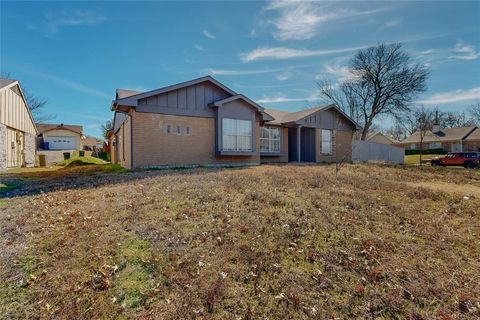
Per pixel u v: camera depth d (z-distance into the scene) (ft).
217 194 18.45
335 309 8.45
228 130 43.19
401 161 78.69
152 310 8.38
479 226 14.42
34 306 8.66
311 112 59.36
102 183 26.02
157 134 37.50
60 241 12.38
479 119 152.15
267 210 15.40
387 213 15.97
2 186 27.20
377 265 10.58
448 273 10.19
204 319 8.02
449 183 30.91
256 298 8.83
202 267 10.23
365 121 101.45
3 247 12.09
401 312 8.36
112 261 10.71
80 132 130.41
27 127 63.77
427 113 87.30
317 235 12.70
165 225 13.62
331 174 30.48
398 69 92.22
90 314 8.27
